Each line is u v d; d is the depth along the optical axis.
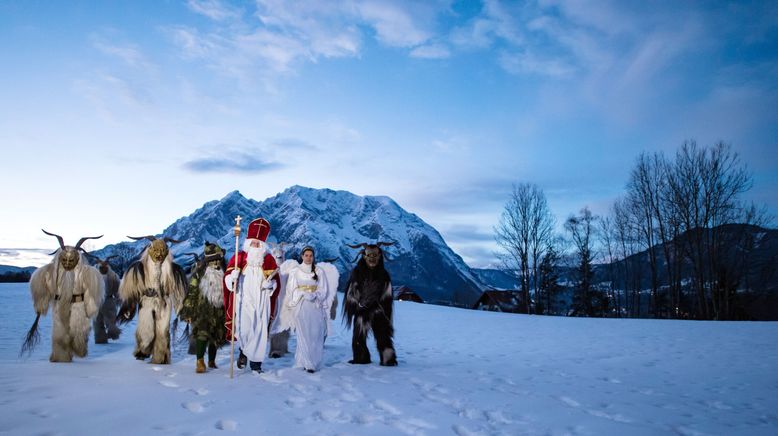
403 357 10.82
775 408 6.79
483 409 6.18
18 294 29.39
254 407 5.75
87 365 8.05
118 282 11.99
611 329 19.06
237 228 8.27
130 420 5.00
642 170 45.19
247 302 8.27
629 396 7.32
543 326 20.45
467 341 14.55
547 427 5.57
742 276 41.62
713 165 40.50
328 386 7.18
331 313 9.59
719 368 10.07
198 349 7.96
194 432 4.77
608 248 56.06
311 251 8.91
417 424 5.44
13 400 5.49
